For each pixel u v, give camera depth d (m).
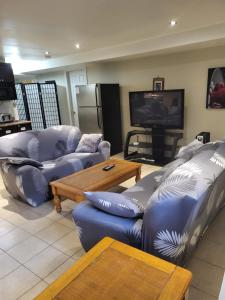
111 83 5.26
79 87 5.04
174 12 2.62
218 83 3.89
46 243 2.17
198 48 3.90
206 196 1.48
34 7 2.28
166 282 1.07
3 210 2.85
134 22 2.95
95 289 1.05
